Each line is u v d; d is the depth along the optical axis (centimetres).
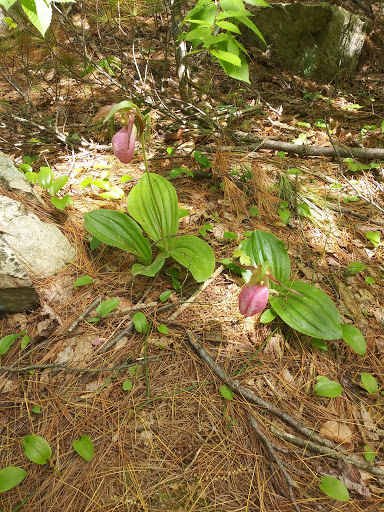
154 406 42
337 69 119
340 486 35
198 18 45
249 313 40
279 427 41
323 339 48
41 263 52
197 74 113
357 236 64
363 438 40
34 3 28
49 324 49
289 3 117
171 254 52
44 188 60
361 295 54
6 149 82
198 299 52
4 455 38
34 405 41
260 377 45
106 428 40
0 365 45
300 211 66
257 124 94
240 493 36
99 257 57
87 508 34
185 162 77
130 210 53
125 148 42
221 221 64
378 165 75
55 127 81
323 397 44
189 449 39
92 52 107
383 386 45
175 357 46
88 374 44
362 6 144
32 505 35
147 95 89
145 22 125
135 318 46
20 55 86
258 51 123
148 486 36
